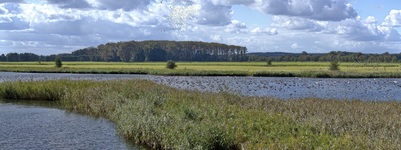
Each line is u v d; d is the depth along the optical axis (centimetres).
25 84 3962
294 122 1755
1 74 8231
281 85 5725
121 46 15762
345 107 2359
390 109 2359
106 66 11262
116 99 2795
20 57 19288
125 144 1898
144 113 2103
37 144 1934
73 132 2200
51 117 2711
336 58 19112
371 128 1681
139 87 3459
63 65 11962
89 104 2988
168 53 15325
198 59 15988
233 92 2903
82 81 4122
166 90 3344
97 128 2305
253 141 1479
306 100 2794
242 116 1894
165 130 1767
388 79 7831
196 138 1565
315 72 8556
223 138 1570
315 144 1348
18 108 3183
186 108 2056
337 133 1586
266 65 12506
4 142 1972
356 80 7362
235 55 17788
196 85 5412
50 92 3775
